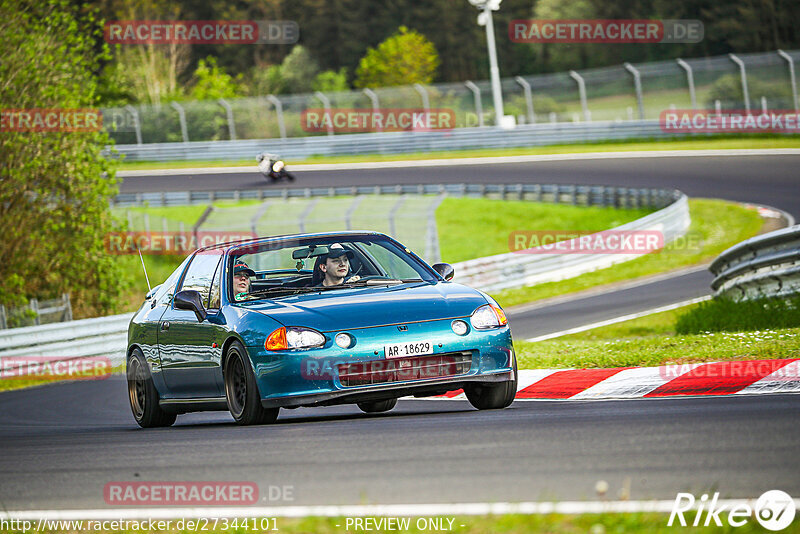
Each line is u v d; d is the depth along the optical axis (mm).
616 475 13531
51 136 77625
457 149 152500
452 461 15414
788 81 155875
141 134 173625
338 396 21359
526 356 33062
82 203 80000
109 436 23844
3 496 15648
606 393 24812
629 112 157750
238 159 164250
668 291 62625
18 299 75500
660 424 17641
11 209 77375
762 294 40656
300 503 13258
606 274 76188
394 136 157125
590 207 110625
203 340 24125
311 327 21719
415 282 24656
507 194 117875
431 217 95312
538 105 182500
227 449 18516
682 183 110750
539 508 11727
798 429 16062
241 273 25016
